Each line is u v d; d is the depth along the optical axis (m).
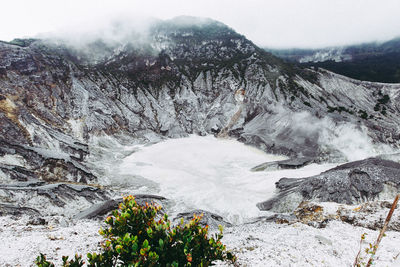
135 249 4.49
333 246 10.68
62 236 12.49
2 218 15.16
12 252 10.11
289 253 9.99
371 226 14.36
